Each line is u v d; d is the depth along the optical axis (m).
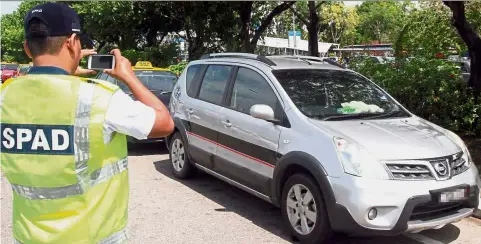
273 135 4.63
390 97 5.41
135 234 4.69
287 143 4.44
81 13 21.22
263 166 4.77
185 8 19.22
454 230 4.80
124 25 21.81
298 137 4.36
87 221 1.79
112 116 1.78
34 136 1.77
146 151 8.84
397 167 3.87
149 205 5.59
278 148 4.54
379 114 4.91
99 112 1.76
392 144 4.05
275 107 4.80
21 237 1.83
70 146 1.75
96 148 1.78
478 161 6.79
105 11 20.75
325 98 4.88
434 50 8.96
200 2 18.47
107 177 1.84
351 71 5.72
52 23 1.80
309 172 4.25
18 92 1.80
